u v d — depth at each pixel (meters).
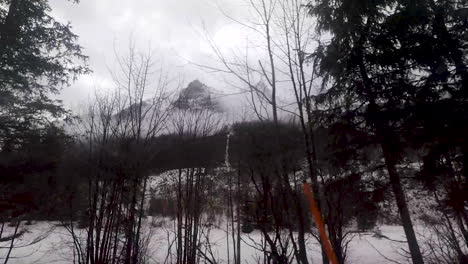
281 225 4.43
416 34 6.75
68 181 6.26
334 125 6.84
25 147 6.50
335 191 5.13
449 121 5.95
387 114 6.79
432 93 6.36
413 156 7.25
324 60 7.05
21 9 8.31
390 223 11.01
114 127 6.57
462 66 6.05
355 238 10.55
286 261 4.21
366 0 7.20
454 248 6.58
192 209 7.12
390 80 7.19
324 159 5.81
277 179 4.52
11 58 8.09
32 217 6.22
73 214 6.50
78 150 6.46
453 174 5.95
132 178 6.43
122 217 6.48
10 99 8.04
